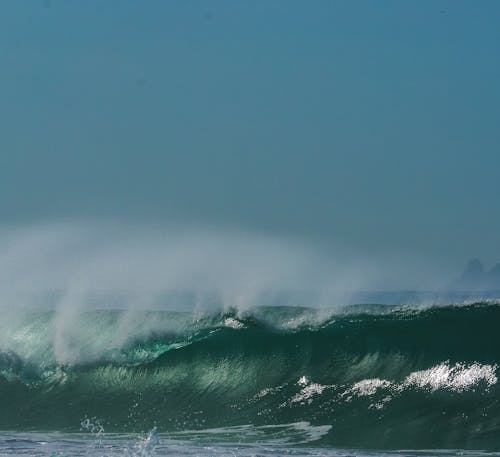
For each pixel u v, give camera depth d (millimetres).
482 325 66812
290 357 68625
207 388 67938
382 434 56562
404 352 65500
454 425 56688
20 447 52625
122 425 62375
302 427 59500
